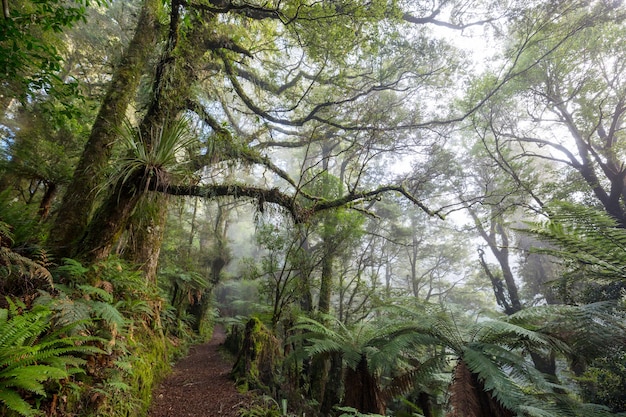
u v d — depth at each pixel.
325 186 8.15
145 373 3.85
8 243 3.03
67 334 2.46
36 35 5.10
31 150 4.63
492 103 10.00
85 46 8.08
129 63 4.99
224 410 4.01
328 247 8.57
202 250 12.73
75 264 2.99
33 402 1.96
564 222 3.05
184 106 5.22
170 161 3.69
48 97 5.68
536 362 9.28
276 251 8.02
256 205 4.66
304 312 8.02
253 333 5.68
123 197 3.64
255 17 6.20
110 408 2.69
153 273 5.39
